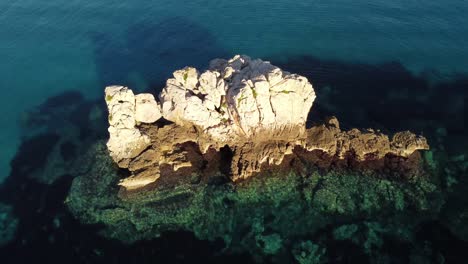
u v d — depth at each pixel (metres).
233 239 44.81
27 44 76.25
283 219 46.34
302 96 50.44
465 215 45.38
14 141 58.66
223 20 78.31
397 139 51.94
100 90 66.56
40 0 87.00
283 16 78.44
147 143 52.53
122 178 50.78
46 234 46.16
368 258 42.56
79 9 83.81
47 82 68.56
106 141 56.28
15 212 48.72
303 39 72.88
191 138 53.69
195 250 43.91
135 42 74.81
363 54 69.12
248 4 82.19
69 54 73.56
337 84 63.53
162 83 66.38
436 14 76.50
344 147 51.41
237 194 48.38
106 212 47.41
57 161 54.84
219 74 54.34
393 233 44.59
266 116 49.84
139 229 45.75
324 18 77.12
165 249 44.03
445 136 54.81
